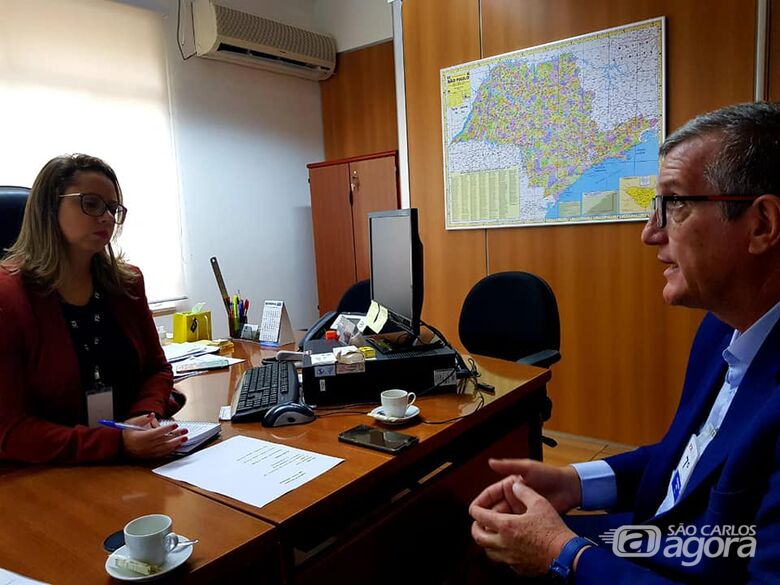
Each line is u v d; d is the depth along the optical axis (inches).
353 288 105.9
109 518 36.9
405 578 48.8
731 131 31.6
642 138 100.7
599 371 110.7
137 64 139.3
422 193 132.2
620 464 46.2
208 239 156.6
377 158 154.8
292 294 181.2
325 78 182.7
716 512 30.3
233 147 161.6
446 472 53.5
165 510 37.5
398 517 47.7
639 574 30.3
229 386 70.2
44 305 53.3
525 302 82.7
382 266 68.8
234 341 100.1
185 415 58.6
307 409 53.8
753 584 26.4
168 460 46.2
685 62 95.6
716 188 32.0
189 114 150.6
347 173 161.9
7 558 32.4
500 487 41.3
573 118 107.7
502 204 119.1
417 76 128.7
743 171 30.9
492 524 36.4
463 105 121.6
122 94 136.6
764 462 28.7
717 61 92.7
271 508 37.1
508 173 117.3
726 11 91.0
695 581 32.0
